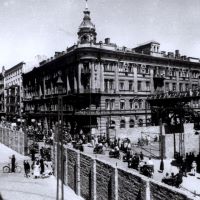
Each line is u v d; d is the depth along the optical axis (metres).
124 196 18.22
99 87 58.16
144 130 47.66
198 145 44.81
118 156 33.84
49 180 29.81
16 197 24.17
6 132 54.44
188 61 74.25
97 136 46.56
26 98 88.69
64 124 63.19
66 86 63.38
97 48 57.25
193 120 53.91
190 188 26.31
